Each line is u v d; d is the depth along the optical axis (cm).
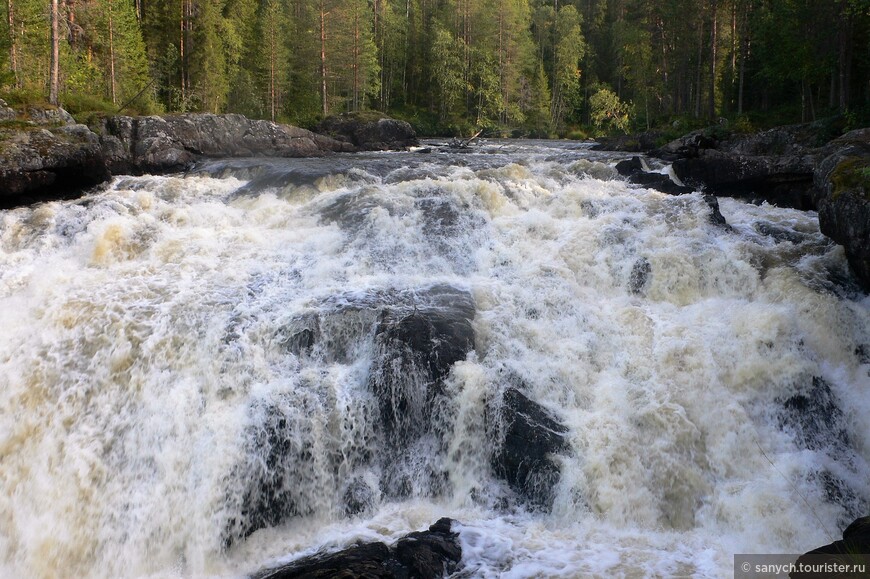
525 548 850
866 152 1440
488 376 1052
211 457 941
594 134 7331
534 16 9450
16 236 1545
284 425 976
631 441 988
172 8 4912
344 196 1639
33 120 2073
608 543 867
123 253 1428
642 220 1508
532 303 1238
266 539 924
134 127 2572
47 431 991
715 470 983
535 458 968
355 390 1037
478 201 1586
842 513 906
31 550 903
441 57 7656
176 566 891
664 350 1139
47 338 1115
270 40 5425
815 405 1062
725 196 2048
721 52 5247
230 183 1978
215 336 1094
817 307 1178
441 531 873
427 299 1201
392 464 1011
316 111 5884
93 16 4031
